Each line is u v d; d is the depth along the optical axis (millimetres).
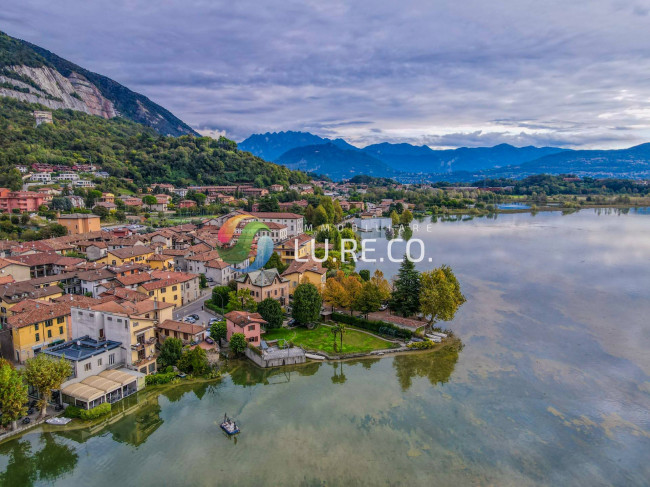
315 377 92000
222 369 94188
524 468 64875
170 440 71000
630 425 75188
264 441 70750
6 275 125750
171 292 125375
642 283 157875
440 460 66375
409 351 103875
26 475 63344
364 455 67375
